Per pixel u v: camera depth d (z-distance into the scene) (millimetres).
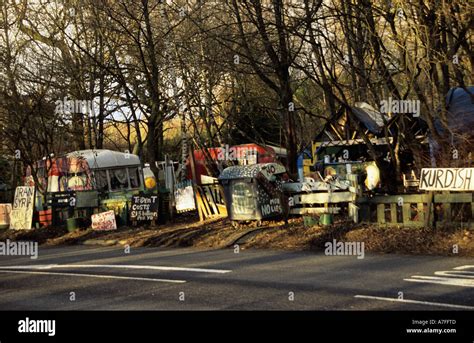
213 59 20328
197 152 25391
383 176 18094
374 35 16328
